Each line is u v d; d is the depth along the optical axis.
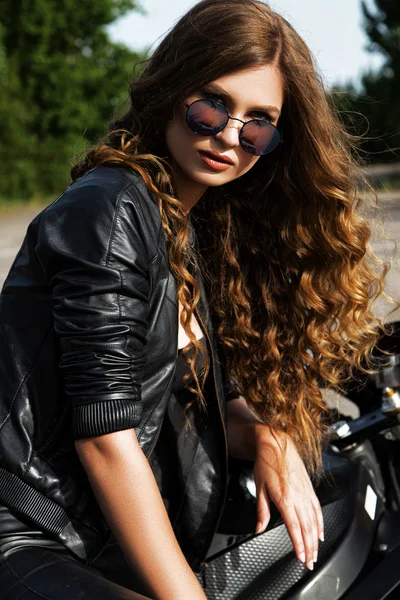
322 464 2.85
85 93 47.88
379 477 3.05
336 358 2.94
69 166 2.62
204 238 2.96
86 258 2.07
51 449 2.22
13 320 2.27
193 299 2.41
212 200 2.94
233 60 2.34
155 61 2.51
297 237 2.92
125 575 2.46
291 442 2.81
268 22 2.40
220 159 2.42
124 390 2.05
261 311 2.98
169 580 2.05
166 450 2.54
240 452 2.87
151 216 2.25
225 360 2.98
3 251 19.78
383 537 2.74
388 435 3.19
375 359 3.09
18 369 2.23
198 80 2.36
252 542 2.64
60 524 2.23
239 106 2.39
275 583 2.57
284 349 2.95
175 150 2.46
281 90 2.47
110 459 2.05
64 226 2.13
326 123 2.70
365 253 2.91
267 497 2.64
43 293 2.23
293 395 2.90
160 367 2.31
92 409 2.03
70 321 2.06
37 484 2.19
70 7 46.91
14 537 2.19
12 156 44.28
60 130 47.03
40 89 46.78
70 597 1.94
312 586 2.54
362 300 2.92
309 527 2.56
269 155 2.87
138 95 2.51
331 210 2.83
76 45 48.91
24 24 46.06
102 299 2.06
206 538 2.56
